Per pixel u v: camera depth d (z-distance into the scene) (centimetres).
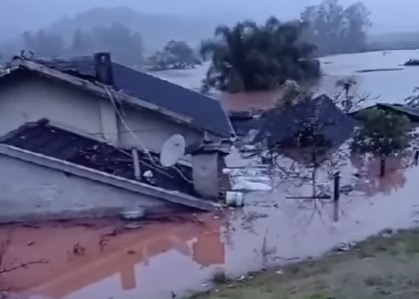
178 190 1316
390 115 1883
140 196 1258
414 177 1602
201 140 1498
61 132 1555
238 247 1080
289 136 1872
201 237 1139
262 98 4762
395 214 1279
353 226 1200
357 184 1538
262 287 809
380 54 9144
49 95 1571
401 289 688
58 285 947
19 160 1240
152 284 933
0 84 1560
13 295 912
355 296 675
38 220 1248
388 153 1783
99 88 1537
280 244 1090
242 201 1325
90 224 1222
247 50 5356
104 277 974
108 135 1570
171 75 6562
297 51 5509
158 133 1580
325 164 1734
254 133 2111
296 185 1517
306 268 907
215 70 5509
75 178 1247
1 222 1244
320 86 4700
